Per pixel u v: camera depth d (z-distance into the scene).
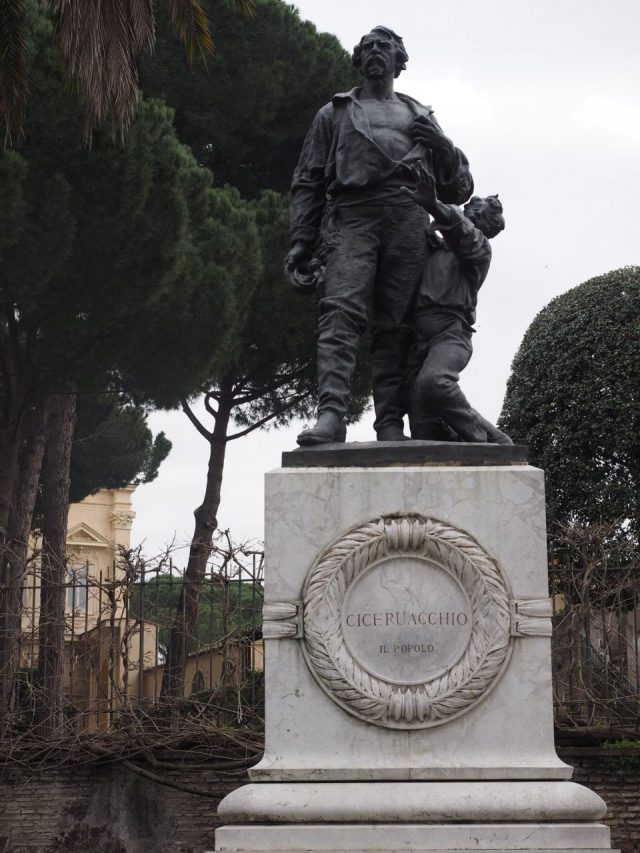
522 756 5.48
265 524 5.71
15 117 11.48
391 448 5.79
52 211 13.34
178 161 14.08
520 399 16.88
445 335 6.21
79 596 21.47
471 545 5.63
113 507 32.28
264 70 17.77
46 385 16.02
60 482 18.30
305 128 18.72
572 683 11.84
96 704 12.52
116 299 14.17
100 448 22.88
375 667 5.57
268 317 17.00
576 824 5.25
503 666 5.55
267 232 16.98
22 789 11.91
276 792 5.38
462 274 6.30
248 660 12.30
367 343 16.56
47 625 12.88
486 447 5.81
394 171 6.29
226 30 17.59
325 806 5.30
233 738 11.59
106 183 13.55
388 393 6.42
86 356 15.05
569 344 16.48
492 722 5.52
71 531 31.16
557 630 12.32
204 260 15.28
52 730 12.03
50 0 10.78
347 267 6.26
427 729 5.50
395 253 6.30
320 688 5.56
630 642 12.84
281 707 5.56
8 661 12.28
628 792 11.28
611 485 15.78
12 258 13.41
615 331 16.27
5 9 11.18
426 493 5.70
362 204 6.30
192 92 17.73
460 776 5.42
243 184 19.06
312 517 5.71
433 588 5.63
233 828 5.26
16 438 15.59
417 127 6.34
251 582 12.13
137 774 11.91
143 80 17.69
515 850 5.14
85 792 11.94
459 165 6.44
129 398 17.80
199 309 14.97
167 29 17.61
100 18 10.52
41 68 13.55
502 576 5.61
